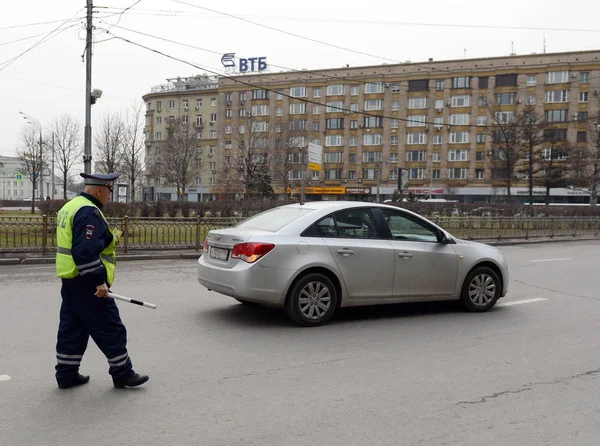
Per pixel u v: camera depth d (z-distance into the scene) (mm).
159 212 23875
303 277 6051
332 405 3855
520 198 60531
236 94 70562
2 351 4969
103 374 4418
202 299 7617
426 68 63156
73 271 3855
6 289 8172
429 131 63469
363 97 65562
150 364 4695
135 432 3354
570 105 58438
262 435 3346
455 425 3564
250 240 5934
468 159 62125
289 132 57750
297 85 67625
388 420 3617
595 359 5117
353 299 6359
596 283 9875
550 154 48875
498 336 5941
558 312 7289
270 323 6258
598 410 3877
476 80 61531
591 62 57625
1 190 106750
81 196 4000
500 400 4023
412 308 7398
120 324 4059
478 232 20297
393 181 64875
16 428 3375
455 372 4660
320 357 5016
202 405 3809
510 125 40781
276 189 64938
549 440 3375
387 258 6500
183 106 76688
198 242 14453
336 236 6324
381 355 5125
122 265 11648
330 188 67062
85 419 3533
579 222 23844
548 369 4793
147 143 79062
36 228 12781
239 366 4695
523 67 59875
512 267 12227
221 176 64438
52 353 4941
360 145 66125
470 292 7176
